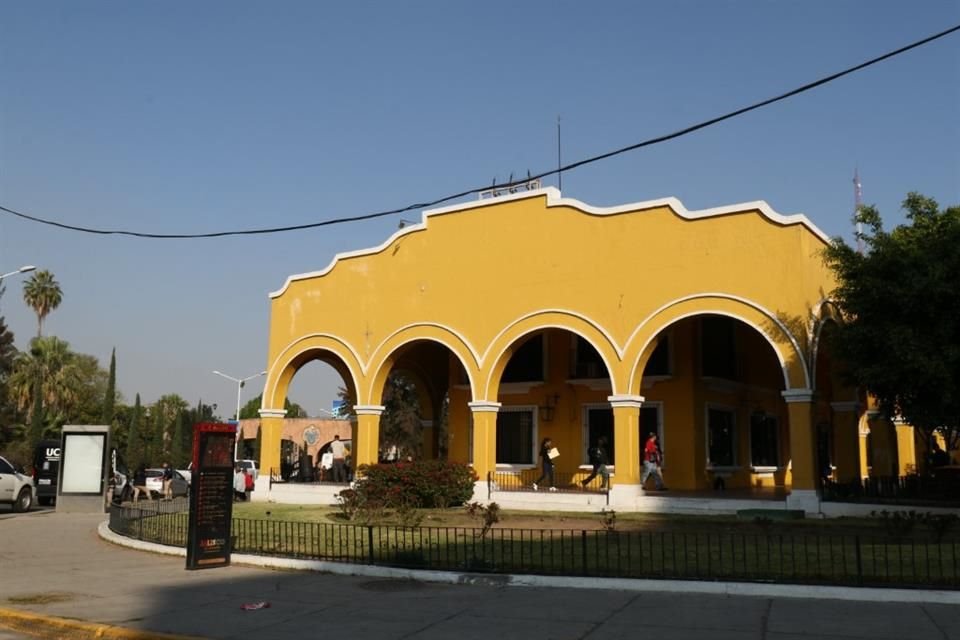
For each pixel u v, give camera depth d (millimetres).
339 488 24906
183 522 17906
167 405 91062
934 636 8156
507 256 22922
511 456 26516
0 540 18047
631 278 20719
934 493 18656
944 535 14680
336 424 55812
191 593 11141
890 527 14219
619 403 20391
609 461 24703
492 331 22828
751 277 19094
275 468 26875
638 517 18938
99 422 70438
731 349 25656
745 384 26000
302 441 55000
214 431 13617
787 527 16781
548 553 13617
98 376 81688
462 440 27750
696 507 19219
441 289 24047
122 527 17875
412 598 10570
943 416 16328
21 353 62156
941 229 17641
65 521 23266
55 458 32125
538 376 26156
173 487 37281
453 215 24203
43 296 69000
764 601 9938
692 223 20047
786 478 28109
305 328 26891
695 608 9609
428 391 30859
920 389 16359
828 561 12258
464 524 18531
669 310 20047
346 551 13539
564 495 20938
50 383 60875
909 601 9742
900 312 16375
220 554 13477
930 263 16016
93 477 27297
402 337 24625
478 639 8383
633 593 10594
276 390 27266
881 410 17969
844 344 17172
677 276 20047
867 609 9414
